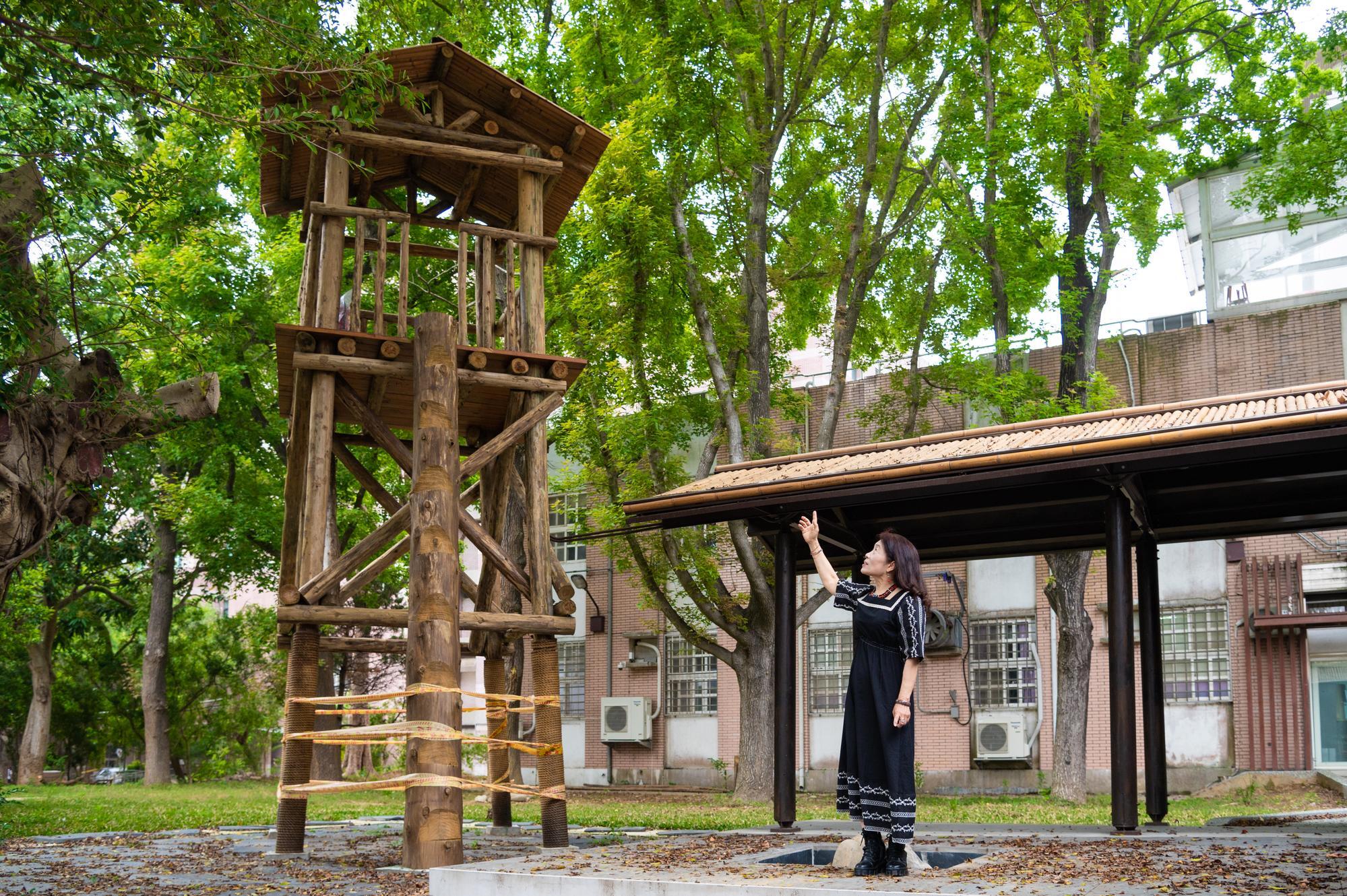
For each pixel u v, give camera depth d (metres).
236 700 37.66
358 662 29.12
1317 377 21.61
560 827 8.75
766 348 19.41
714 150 18.61
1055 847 7.36
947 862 6.99
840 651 25.88
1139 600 10.92
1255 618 21.19
